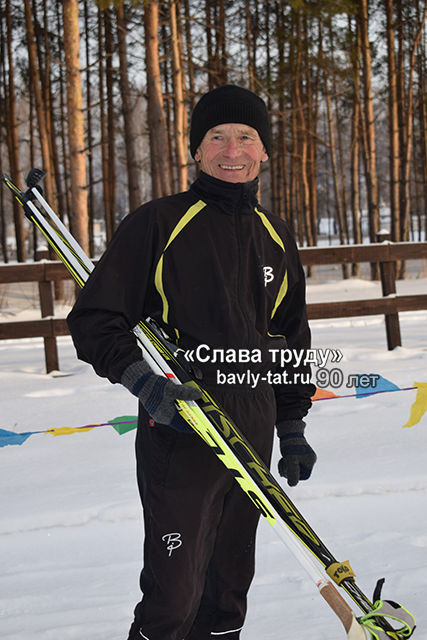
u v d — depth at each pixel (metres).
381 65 21.19
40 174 1.95
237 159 1.81
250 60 17.58
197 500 1.76
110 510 2.91
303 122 21.73
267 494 1.62
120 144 29.73
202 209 1.80
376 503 3.04
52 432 3.90
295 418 1.99
